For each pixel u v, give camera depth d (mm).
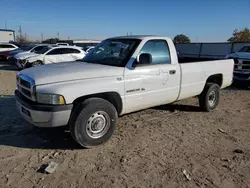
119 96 4141
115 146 4039
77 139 3756
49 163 3439
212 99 6195
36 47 17844
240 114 6098
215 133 4758
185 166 3471
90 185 2982
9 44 23062
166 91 4891
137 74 4332
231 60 6562
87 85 3721
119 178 3139
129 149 3941
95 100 3830
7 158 3564
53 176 3148
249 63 10156
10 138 4254
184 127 5012
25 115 3840
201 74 5625
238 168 3463
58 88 3512
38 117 3564
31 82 3617
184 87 5270
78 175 3184
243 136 4652
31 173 3201
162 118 5543
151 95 4625
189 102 7043
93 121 3852
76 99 3777
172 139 4383
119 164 3475
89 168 3355
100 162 3518
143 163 3516
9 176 3115
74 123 3689
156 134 4586
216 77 6387
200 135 4625
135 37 4707
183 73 5164
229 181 3145
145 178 3154
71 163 3473
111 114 4012
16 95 4168
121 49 4578
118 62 4367
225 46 26672
